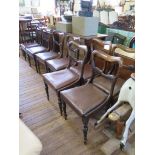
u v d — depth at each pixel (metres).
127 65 1.75
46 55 2.69
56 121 1.85
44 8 5.41
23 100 2.25
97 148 1.51
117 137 1.59
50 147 1.53
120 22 3.21
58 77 1.91
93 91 1.60
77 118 1.89
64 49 2.56
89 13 2.38
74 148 1.52
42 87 2.61
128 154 1.44
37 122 1.84
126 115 1.50
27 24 3.81
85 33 2.32
